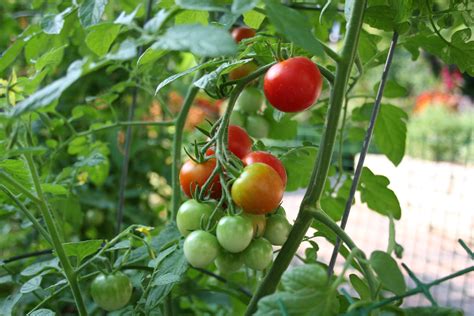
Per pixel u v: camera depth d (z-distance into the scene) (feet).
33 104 0.93
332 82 1.32
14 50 1.54
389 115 1.99
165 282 1.38
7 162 1.38
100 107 3.19
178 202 2.00
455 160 6.03
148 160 3.43
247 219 1.20
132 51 0.94
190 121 3.82
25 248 2.94
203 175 1.28
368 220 5.84
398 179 6.40
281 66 1.24
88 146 2.31
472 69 1.67
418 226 5.27
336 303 1.09
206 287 2.01
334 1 1.84
